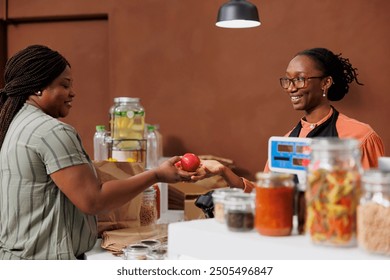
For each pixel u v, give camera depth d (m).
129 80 4.14
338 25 3.51
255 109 3.80
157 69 4.07
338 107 3.51
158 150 3.67
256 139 3.81
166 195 2.92
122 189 1.86
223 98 3.89
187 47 3.98
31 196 1.82
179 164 1.98
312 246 1.12
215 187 3.03
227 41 3.85
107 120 4.41
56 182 1.80
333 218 1.09
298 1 3.62
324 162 1.12
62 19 4.43
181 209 3.02
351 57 3.48
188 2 3.96
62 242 1.85
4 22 4.53
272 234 1.19
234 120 3.87
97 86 4.43
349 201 1.10
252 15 2.89
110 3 4.17
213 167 2.04
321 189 1.11
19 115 1.88
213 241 1.23
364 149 2.37
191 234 1.27
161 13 4.04
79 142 1.88
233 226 1.23
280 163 1.44
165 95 4.05
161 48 4.05
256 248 1.16
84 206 1.79
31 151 1.79
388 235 1.04
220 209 1.32
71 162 1.79
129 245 1.99
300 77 2.48
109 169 2.27
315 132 2.49
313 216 1.12
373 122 3.44
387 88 3.40
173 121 4.04
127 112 2.80
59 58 1.94
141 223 2.41
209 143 3.96
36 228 1.83
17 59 1.91
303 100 2.50
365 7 3.44
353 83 3.46
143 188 1.91
